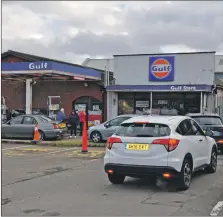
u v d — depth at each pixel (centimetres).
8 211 700
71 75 2434
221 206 729
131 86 2444
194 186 923
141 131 882
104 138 1936
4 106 2778
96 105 2716
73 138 2222
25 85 2883
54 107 2814
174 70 2436
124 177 969
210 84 2358
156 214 671
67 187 912
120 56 2570
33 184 948
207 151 1061
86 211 696
